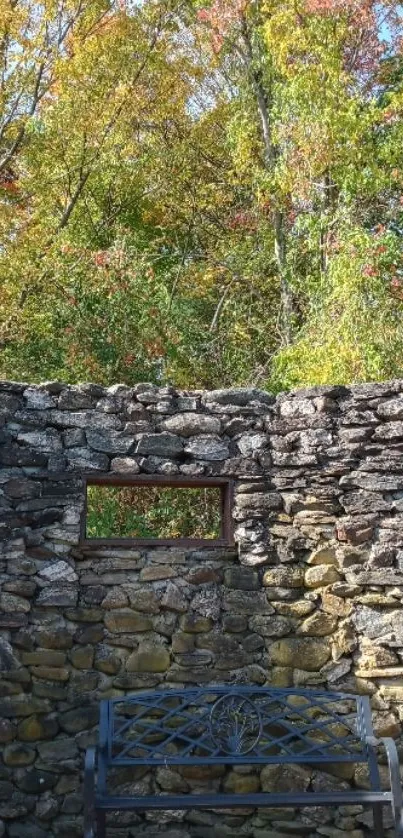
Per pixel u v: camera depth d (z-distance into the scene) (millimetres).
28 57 12688
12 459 5090
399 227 10977
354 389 5406
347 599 5207
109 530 8484
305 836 4961
